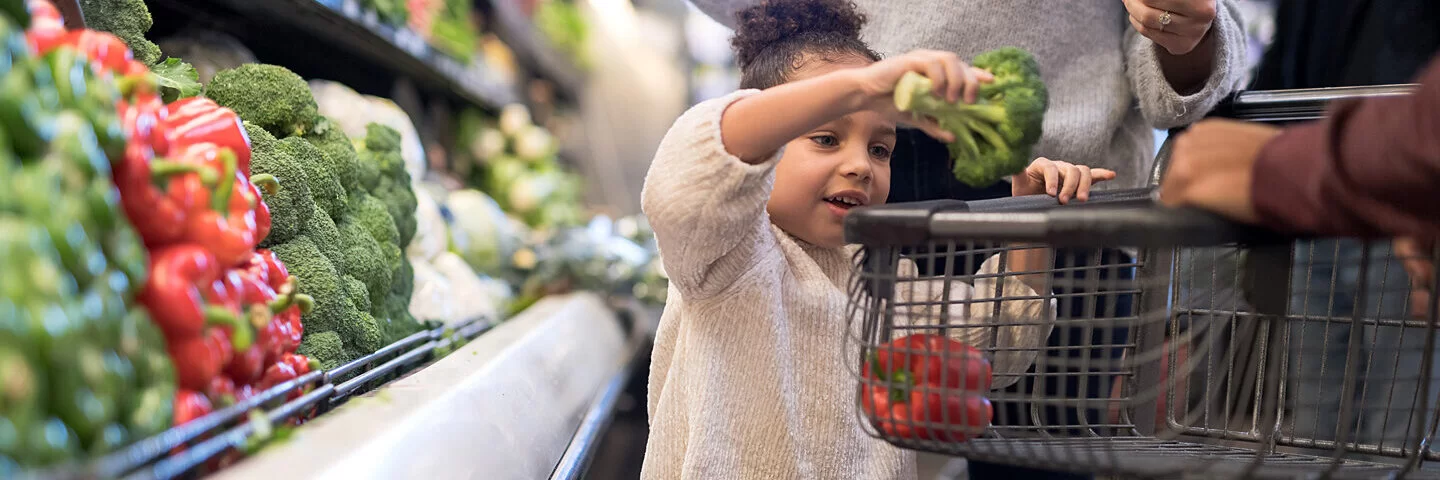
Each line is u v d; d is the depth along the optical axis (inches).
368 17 106.0
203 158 39.8
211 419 33.4
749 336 52.9
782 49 60.4
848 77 40.6
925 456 142.1
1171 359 51.1
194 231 37.4
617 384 104.3
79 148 29.2
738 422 53.0
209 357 35.0
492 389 64.0
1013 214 34.9
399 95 149.8
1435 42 84.5
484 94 168.6
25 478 22.8
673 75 240.8
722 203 46.3
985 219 35.2
